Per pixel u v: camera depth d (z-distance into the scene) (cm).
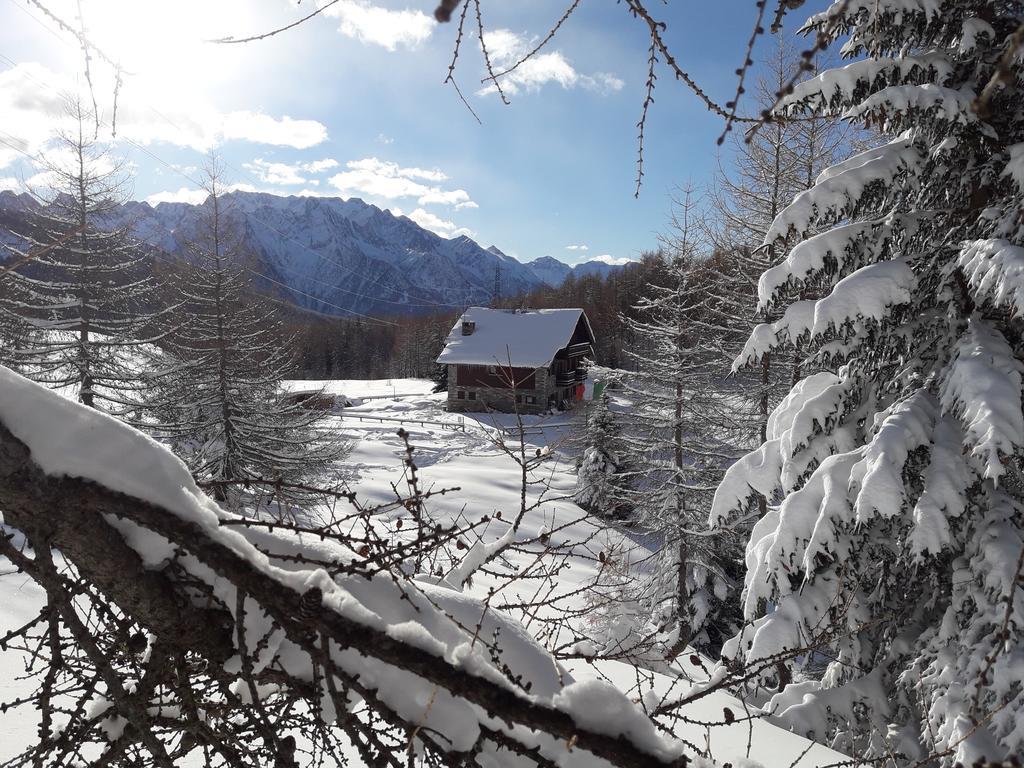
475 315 4369
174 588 169
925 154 609
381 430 3338
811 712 617
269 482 184
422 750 161
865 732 616
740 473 690
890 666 643
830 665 677
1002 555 541
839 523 589
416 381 6488
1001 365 543
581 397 3856
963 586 579
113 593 164
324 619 135
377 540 171
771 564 613
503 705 130
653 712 217
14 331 1605
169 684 184
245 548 147
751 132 103
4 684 547
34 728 493
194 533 144
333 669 140
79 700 175
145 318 1734
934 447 573
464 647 136
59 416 145
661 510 1543
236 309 1803
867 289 579
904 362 634
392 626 138
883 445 564
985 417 507
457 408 4119
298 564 179
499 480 2134
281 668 170
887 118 584
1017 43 63
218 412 1786
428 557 235
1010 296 505
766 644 612
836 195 592
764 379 1586
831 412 653
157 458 151
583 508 1656
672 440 1702
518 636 190
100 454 144
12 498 139
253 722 162
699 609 1415
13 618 651
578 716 129
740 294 1711
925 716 515
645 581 1450
